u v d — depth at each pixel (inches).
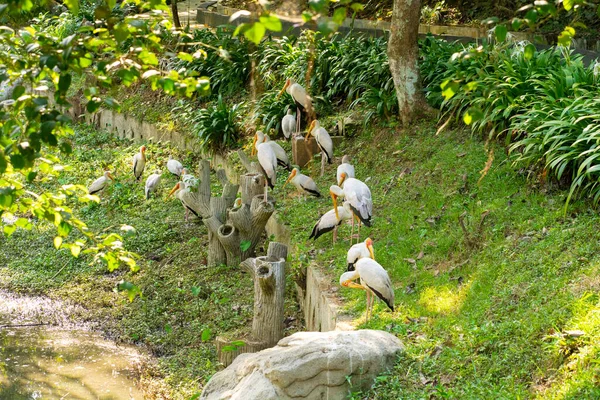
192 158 597.0
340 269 343.9
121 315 403.2
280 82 583.5
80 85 743.7
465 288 291.6
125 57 159.2
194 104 641.6
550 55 418.0
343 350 233.1
